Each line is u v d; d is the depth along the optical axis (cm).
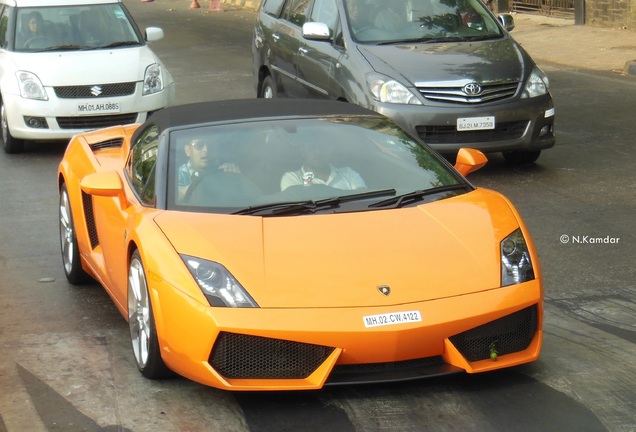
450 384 905
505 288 873
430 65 1795
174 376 942
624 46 3281
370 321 827
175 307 855
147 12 5591
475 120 1759
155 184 996
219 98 2744
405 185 1008
